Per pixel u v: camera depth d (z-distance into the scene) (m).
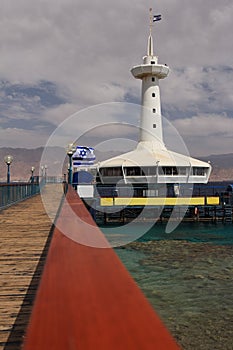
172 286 19.72
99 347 1.12
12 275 6.71
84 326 1.38
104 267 2.43
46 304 1.78
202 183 55.09
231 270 23.61
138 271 23.50
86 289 1.92
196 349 11.93
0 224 13.88
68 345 1.23
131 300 1.63
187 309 15.83
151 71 63.09
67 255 3.09
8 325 4.45
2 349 3.81
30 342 1.32
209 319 14.53
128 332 1.23
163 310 15.76
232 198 49.28
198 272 23.11
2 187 20.23
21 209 20.38
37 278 6.52
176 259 27.47
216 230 43.00
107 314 1.46
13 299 5.40
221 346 12.10
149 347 1.08
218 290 18.77
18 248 9.23
